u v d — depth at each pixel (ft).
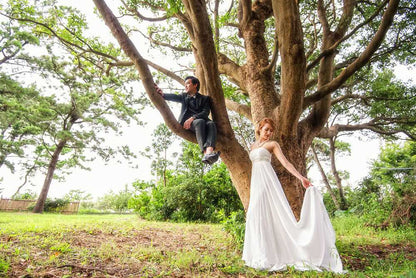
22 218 31.83
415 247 16.62
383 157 55.98
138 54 13.21
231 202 39.47
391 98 34.45
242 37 23.18
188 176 43.80
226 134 15.03
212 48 13.42
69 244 13.06
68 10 27.76
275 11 13.67
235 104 22.97
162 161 52.80
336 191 66.08
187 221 37.14
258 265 9.64
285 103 15.81
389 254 13.91
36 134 69.51
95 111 72.95
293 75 14.51
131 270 9.50
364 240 18.85
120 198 91.40
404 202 26.17
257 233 10.23
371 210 29.66
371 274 9.55
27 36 56.39
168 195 39.88
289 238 10.09
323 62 21.18
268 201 10.75
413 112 34.76
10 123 64.49
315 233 9.77
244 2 21.02
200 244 16.05
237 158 15.48
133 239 16.40
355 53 31.17
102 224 22.77
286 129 16.65
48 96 64.28
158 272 9.43
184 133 14.02
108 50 28.45
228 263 10.88
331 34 22.11
